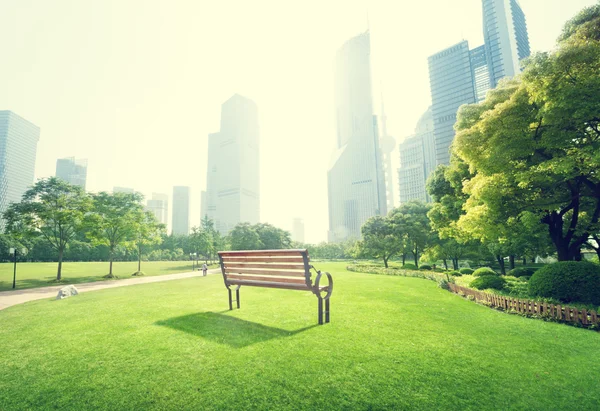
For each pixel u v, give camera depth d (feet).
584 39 28.37
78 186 80.79
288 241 174.19
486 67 386.93
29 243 165.17
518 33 363.15
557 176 32.45
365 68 618.44
